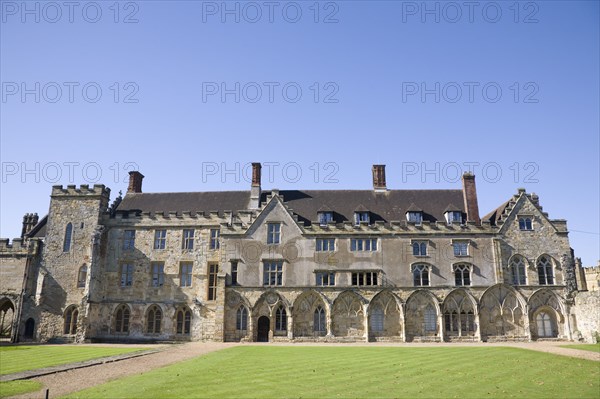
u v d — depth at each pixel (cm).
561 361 2695
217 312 4612
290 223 4844
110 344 4394
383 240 4759
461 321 4553
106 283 4959
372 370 2322
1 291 4831
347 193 5312
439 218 4944
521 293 4566
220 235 4853
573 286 4572
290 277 4703
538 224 4744
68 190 5091
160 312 4897
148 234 5075
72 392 1744
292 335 4541
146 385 1870
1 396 1661
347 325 4569
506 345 3922
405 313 4559
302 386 1880
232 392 1747
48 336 4722
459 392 1803
